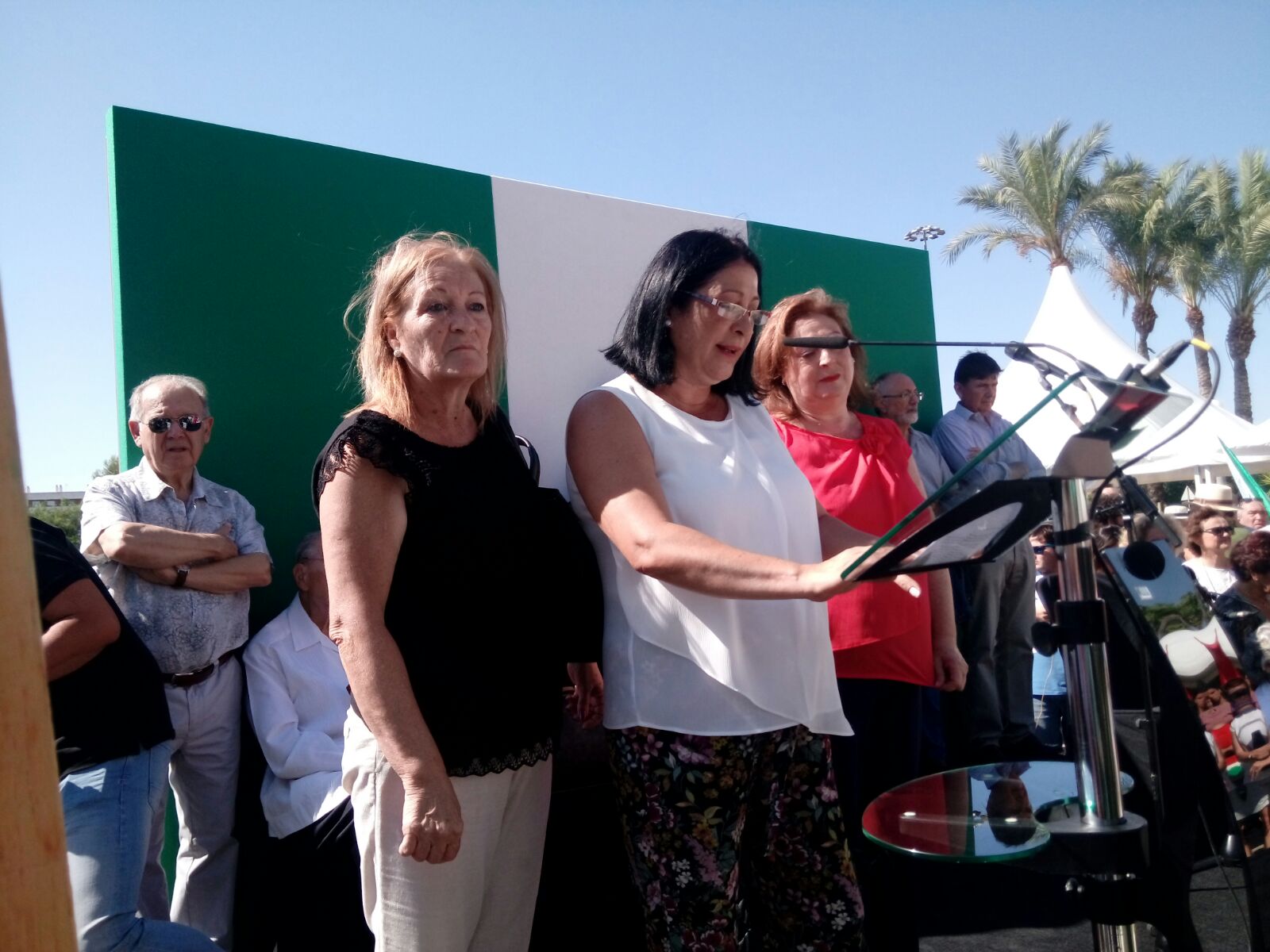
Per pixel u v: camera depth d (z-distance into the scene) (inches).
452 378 71.5
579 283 153.3
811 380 116.4
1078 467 56.2
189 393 111.8
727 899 73.0
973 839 59.9
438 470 71.7
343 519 68.1
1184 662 66.2
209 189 123.9
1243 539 124.4
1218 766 64.9
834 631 106.3
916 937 109.7
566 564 80.0
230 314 124.4
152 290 119.6
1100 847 58.2
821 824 79.3
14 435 35.1
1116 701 103.5
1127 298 773.9
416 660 70.0
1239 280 796.0
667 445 76.7
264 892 111.0
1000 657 182.4
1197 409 58.9
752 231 179.0
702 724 72.8
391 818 70.1
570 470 78.5
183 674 108.3
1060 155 716.0
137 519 109.9
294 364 128.4
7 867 33.9
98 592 92.4
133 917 88.0
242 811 116.6
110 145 118.8
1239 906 93.3
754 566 63.1
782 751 77.4
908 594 107.6
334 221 132.6
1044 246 730.8
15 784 34.2
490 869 75.4
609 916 115.5
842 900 79.1
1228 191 791.1
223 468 123.1
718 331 77.7
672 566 66.1
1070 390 54.4
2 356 34.7
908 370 204.7
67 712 91.4
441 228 141.1
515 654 74.2
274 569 126.3
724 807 73.3
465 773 70.5
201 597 109.7
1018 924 118.6
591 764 128.0
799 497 82.7
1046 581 79.4
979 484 51.4
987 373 182.4
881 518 110.9
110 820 90.5
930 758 146.6
